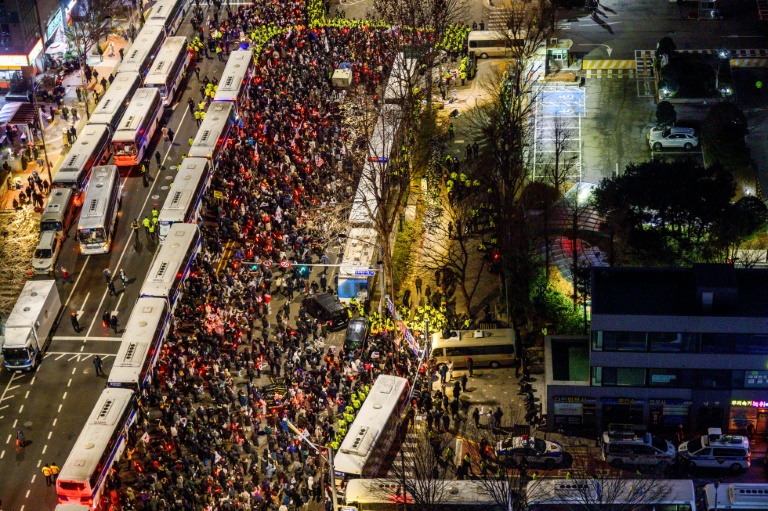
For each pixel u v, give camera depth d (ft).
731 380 510.58
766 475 498.28
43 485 521.24
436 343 558.97
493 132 636.07
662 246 596.29
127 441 531.09
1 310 623.77
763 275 515.50
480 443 503.61
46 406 563.48
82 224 652.89
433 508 451.12
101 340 601.62
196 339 573.74
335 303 592.60
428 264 628.69
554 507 459.32
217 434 522.06
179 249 618.44
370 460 495.82
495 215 628.28
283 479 499.51
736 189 652.89
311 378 545.85
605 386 516.73
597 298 508.53
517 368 555.28
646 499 459.32
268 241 634.84
